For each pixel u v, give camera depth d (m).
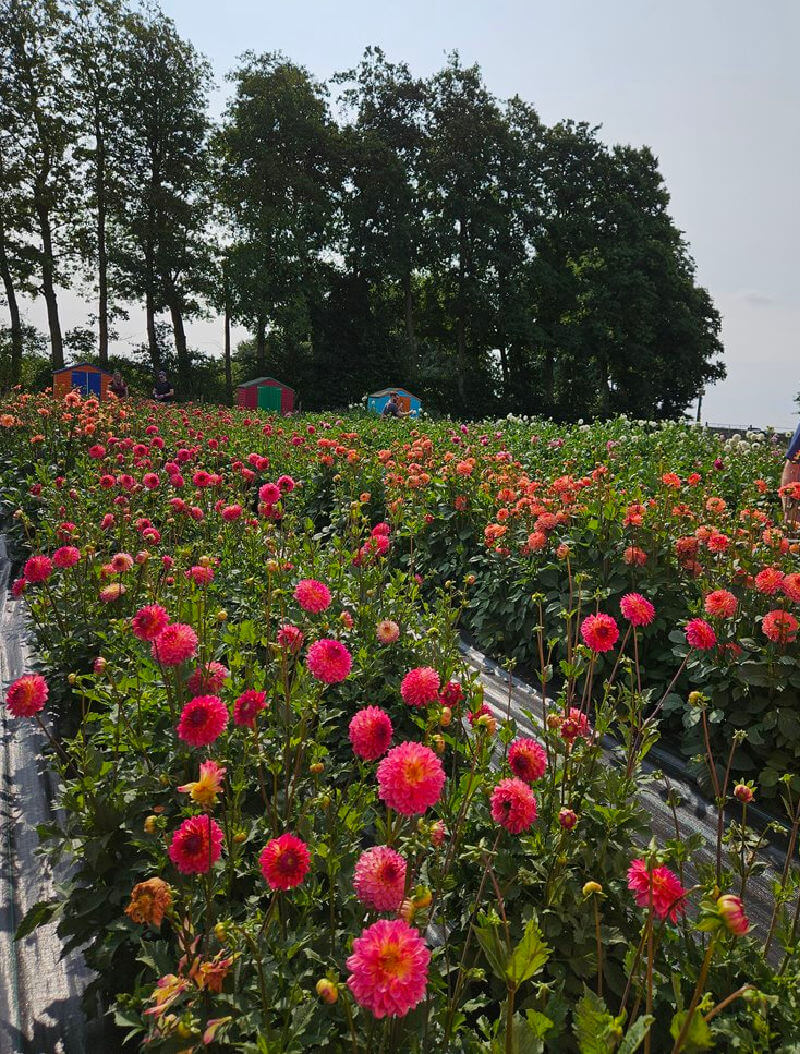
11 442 9.53
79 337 40.97
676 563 4.76
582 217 43.44
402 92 43.31
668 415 50.34
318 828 2.24
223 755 2.52
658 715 4.39
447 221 42.56
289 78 41.38
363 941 1.26
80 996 2.40
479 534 6.35
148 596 3.82
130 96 38.34
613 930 1.99
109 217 39.94
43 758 3.65
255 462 6.82
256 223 39.91
